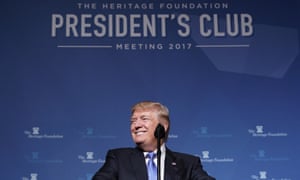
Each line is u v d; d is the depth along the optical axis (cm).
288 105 374
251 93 377
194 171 247
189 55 384
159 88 376
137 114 259
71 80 376
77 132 364
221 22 392
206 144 364
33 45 382
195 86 377
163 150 254
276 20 393
